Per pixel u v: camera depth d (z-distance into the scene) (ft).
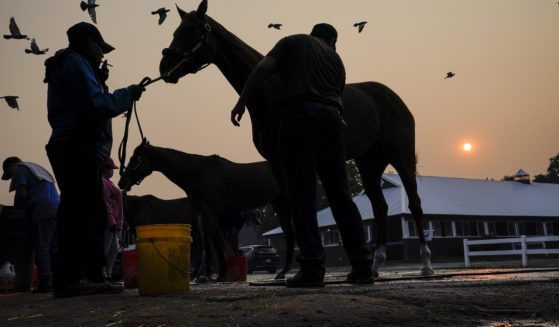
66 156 11.57
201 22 13.53
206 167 24.02
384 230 17.40
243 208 24.35
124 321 6.50
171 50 13.28
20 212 19.65
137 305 8.27
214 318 6.25
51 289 18.02
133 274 17.16
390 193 118.42
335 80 10.46
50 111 11.85
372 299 7.26
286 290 9.10
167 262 11.47
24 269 19.49
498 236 115.24
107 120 12.44
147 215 34.63
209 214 23.12
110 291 12.67
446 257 100.63
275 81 12.20
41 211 18.15
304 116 9.70
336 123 9.96
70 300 10.44
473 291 8.09
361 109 16.15
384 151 17.38
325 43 10.90
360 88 17.22
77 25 12.31
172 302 8.45
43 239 18.03
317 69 10.09
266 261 68.90
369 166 17.99
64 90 11.67
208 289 12.09
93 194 11.91
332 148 9.98
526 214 121.80
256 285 13.01
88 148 11.79
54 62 11.84
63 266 11.67
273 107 11.95
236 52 13.71
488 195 130.52
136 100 12.20
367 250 10.44
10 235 19.29
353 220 10.32
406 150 17.43
